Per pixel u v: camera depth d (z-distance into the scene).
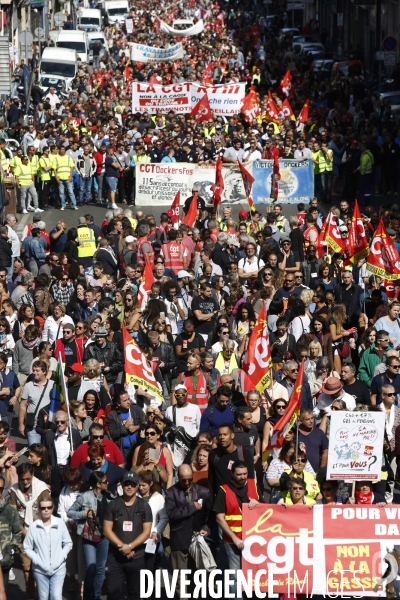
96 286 31.81
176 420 22.81
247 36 116.25
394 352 24.78
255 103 61.69
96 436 19.73
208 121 59.94
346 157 51.94
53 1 119.69
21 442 26.28
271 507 18.70
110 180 51.03
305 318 28.19
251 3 160.75
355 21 114.50
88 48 98.19
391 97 70.88
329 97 73.38
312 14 144.88
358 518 18.70
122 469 20.00
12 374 25.39
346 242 34.66
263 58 97.06
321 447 21.41
